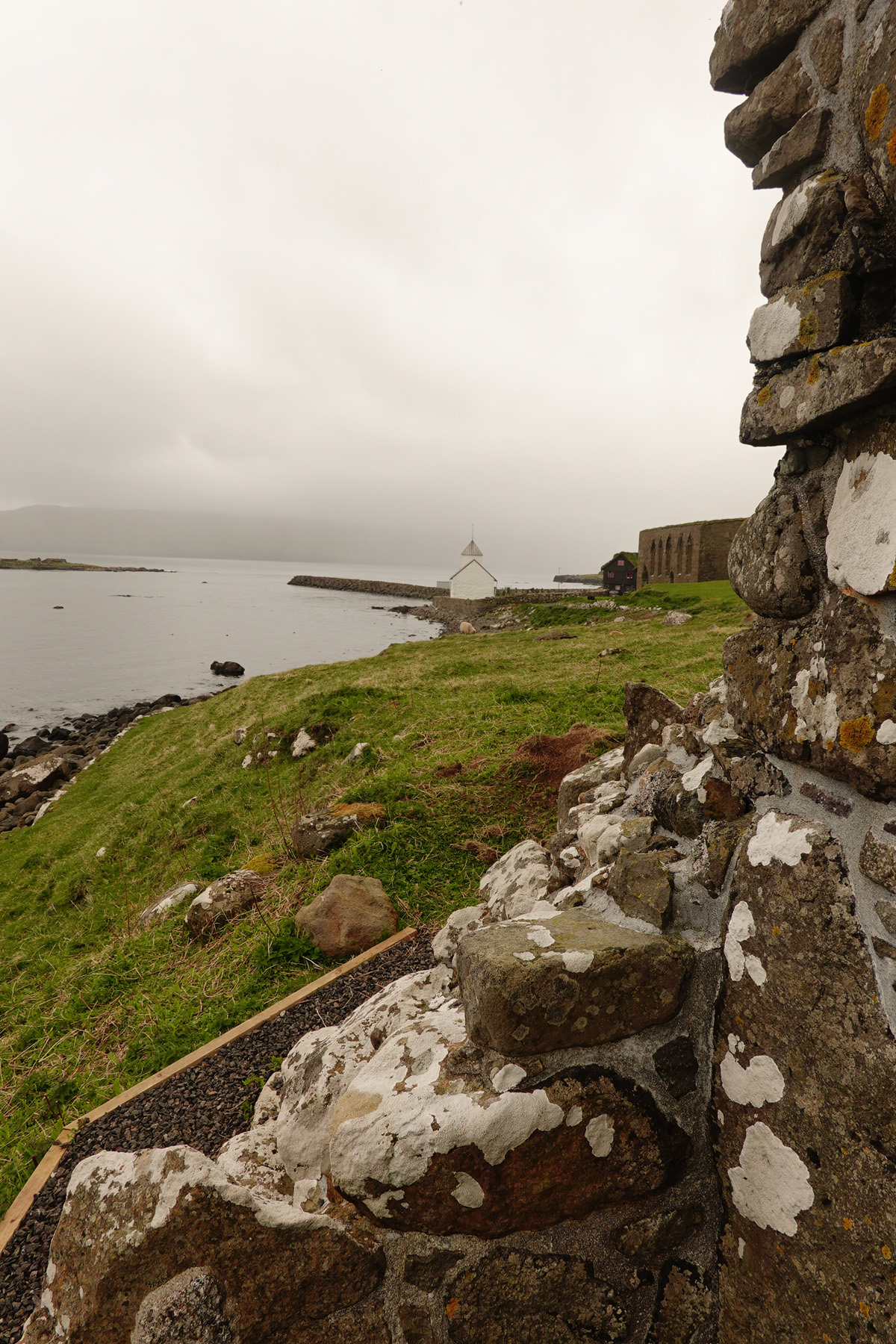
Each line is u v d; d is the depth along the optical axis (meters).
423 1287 1.71
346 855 5.77
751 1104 1.69
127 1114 3.29
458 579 71.75
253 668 38.22
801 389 1.58
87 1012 4.91
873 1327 1.39
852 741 1.46
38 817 14.48
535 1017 1.70
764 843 1.70
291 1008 3.99
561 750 6.73
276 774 10.97
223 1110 3.24
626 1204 1.80
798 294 1.61
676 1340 1.84
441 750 8.49
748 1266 1.74
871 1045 1.39
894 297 1.47
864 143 1.44
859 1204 1.41
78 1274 1.58
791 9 1.62
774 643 1.79
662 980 1.80
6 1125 3.79
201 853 8.46
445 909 4.95
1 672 36.44
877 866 1.39
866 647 1.44
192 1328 1.48
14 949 7.90
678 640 18.78
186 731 17.98
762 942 1.67
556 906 2.38
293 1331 1.59
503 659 19.02
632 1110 1.77
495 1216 1.70
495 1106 1.66
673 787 2.19
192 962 5.16
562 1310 1.76
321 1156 2.40
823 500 1.62
